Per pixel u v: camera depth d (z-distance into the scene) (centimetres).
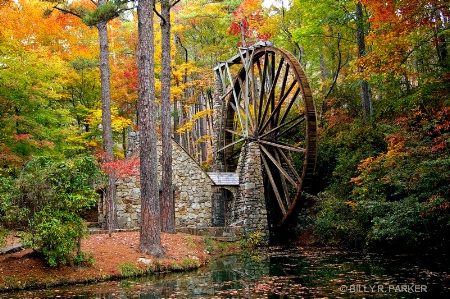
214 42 2889
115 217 1590
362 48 1720
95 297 771
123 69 2452
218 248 1468
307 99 1559
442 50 1490
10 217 873
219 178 1805
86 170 967
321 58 2427
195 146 3275
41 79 1540
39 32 1955
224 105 2264
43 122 1580
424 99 1308
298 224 1761
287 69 1766
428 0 1141
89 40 2214
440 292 748
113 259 1029
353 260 1170
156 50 2561
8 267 905
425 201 1076
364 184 1356
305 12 1898
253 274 1005
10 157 1337
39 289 852
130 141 1892
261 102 1880
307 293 774
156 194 1133
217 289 831
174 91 2597
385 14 1200
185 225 1758
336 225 1434
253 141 1830
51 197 904
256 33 2584
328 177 1795
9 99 1428
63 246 895
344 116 1961
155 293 802
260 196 1722
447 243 1122
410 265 1038
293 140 2059
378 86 1762
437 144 1059
